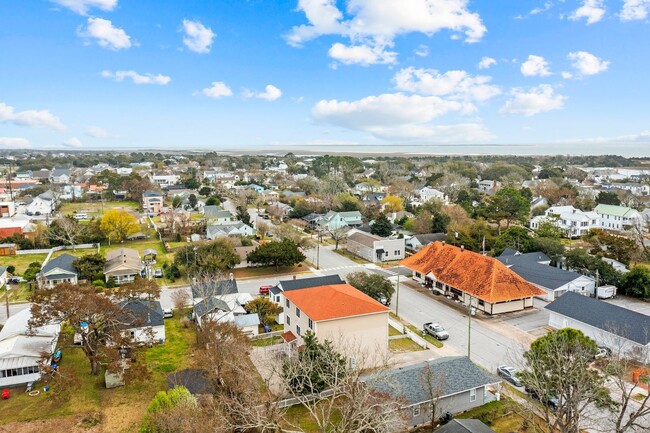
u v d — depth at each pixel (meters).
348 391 25.66
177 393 25.92
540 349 28.30
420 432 27.14
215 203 121.56
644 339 34.69
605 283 54.31
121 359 32.62
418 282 59.00
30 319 34.75
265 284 58.56
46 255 72.19
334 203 110.50
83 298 32.97
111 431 26.86
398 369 30.91
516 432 26.89
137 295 40.34
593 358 30.78
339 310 35.41
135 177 142.12
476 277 49.94
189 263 61.09
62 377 30.50
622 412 23.08
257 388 28.23
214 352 29.27
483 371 30.97
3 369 31.75
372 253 71.25
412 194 134.75
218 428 22.11
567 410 23.97
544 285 51.84
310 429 27.06
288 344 38.22
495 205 90.12
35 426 27.31
